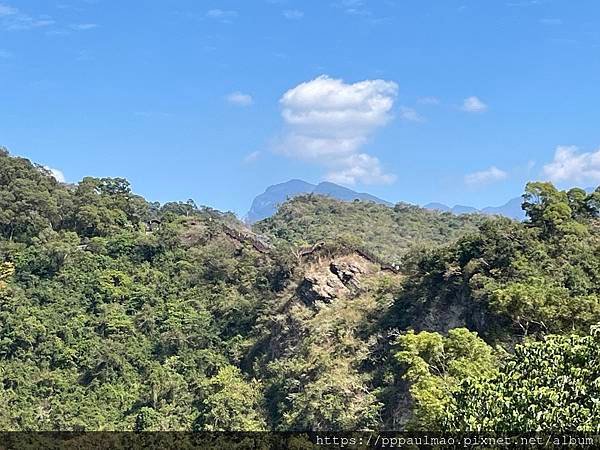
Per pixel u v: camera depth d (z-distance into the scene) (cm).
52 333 6644
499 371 2506
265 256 7656
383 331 5409
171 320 6975
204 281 7719
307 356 5616
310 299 6406
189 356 6619
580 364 2077
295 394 5228
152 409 5878
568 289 4166
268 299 6881
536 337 3809
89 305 7238
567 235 4934
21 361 6369
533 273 4525
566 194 5491
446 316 5050
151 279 7719
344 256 6731
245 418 5506
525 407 1970
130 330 6869
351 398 4819
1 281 7288
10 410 5856
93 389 6212
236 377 6150
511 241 4903
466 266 4997
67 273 7562
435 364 3581
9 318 6656
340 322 5719
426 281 5409
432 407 3008
